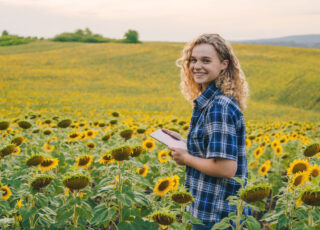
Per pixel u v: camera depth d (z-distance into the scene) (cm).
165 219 202
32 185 239
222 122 201
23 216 240
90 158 315
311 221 211
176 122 959
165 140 244
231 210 213
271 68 5241
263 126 1338
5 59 5512
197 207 216
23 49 7031
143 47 6912
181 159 219
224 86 215
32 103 2888
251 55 6084
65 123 552
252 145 656
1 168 346
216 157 196
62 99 3262
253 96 4203
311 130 1112
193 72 227
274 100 4112
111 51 6500
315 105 3925
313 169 250
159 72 5212
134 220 229
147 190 536
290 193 248
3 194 274
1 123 445
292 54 6241
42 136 630
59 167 436
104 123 677
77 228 233
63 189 299
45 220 263
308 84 4462
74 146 505
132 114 2450
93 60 5816
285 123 1298
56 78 4522
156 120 1164
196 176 221
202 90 243
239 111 210
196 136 215
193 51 223
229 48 222
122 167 238
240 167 215
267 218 259
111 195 233
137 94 4006
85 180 222
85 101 3262
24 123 525
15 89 3625
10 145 317
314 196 189
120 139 493
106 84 4444
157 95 4000
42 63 5444
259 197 182
